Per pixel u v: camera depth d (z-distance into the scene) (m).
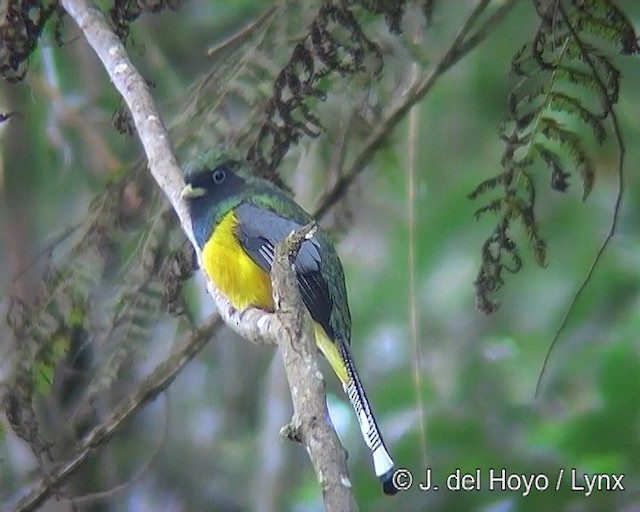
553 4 10.09
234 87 11.06
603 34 10.12
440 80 12.52
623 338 11.48
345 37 10.61
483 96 12.52
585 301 11.73
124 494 13.55
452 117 12.61
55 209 12.77
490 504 11.95
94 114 12.88
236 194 10.59
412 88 10.99
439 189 12.69
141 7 11.07
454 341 12.85
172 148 10.48
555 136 10.09
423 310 12.89
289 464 13.75
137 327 11.15
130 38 12.09
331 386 13.17
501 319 12.69
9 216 12.61
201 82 11.57
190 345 11.29
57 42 11.44
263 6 13.09
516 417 12.21
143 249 11.17
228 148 10.75
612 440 11.42
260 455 14.05
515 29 12.30
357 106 11.22
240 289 10.41
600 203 11.96
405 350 12.92
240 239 10.37
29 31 10.98
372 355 13.02
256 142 10.93
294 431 7.35
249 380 14.17
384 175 12.50
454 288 12.82
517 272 11.18
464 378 12.66
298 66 10.60
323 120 11.33
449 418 12.32
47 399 11.92
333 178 11.34
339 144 11.30
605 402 11.41
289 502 13.62
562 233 12.06
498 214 12.04
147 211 11.41
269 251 10.37
